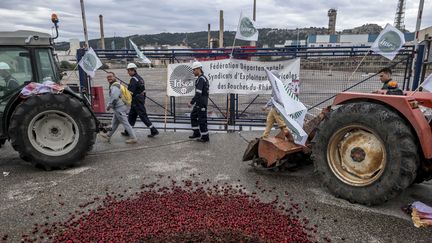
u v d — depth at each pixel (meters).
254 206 3.93
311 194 4.35
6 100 5.50
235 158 5.93
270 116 5.81
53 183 4.76
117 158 5.95
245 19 7.56
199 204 3.94
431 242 3.23
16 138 5.17
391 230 3.44
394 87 4.78
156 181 4.83
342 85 8.07
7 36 5.38
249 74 7.70
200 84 6.79
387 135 3.71
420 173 4.08
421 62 7.36
